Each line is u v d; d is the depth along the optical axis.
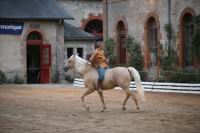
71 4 47.19
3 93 28.02
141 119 16.92
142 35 32.38
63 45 40.22
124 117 17.45
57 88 31.73
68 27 43.06
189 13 27.89
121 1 35.00
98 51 18.92
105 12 37.41
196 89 26.12
